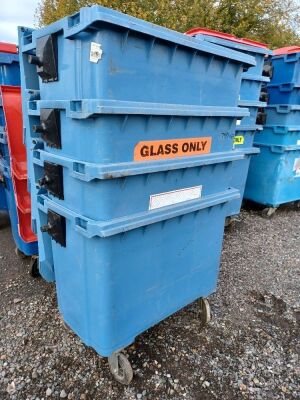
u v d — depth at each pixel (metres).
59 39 1.42
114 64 1.30
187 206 1.82
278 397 1.83
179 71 1.58
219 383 1.90
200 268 2.14
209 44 1.66
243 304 2.62
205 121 1.79
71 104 1.36
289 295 2.76
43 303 2.55
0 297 2.64
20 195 2.67
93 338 1.74
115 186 1.44
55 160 1.59
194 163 1.75
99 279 1.55
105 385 1.86
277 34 10.50
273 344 2.20
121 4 8.66
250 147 3.99
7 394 1.80
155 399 1.79
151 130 1.52
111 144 1.37
